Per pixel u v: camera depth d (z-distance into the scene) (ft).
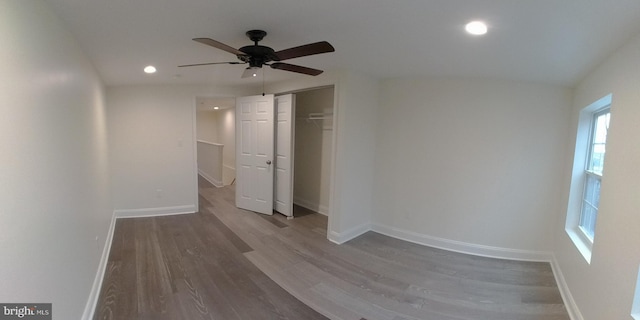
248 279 9.27
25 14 4.31
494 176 11.39
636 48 5.62
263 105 15.78
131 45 8.15
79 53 7.87
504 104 11.10
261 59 7.36
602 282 6.28
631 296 5.12
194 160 16.21
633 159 5.39
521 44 7.11
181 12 6.01
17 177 3.92
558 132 10.67
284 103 15.37
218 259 10.62
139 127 15.16
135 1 5.49
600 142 8.71
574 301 7.91
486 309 8.09
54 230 5.25
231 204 18.25
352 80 11.83
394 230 13.17
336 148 12.12
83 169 7.74
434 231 12.34
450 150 11.91
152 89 15.24
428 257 11.30
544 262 11.11
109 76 12.26
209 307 7.74
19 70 4.05
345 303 8.14
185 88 15.75
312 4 5.62
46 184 4.95
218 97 16.52
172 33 7.25
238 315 7.44
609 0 4.68
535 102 10.82
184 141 15.97
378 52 8.74
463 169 11.76
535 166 10.96
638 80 5.45
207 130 33.78
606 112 8.42
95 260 8.61
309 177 17.56
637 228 5.08
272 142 15.69
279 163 16.02
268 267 10.11
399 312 7.82
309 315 7.55
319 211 16.84
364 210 13.44
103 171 11.64
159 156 15.58
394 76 12.38
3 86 3.60
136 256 10.75
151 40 7.75
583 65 8.04
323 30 7.00
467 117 11.57
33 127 4.49
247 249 11.55
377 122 13.38
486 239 11.64
